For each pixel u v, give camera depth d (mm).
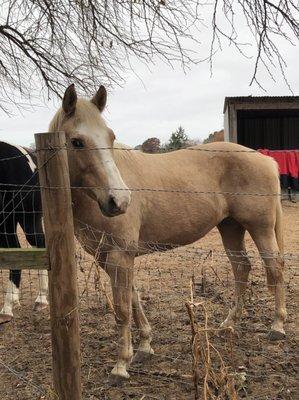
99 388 3150
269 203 4109
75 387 2355
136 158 3709
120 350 3307
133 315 3688
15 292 4859
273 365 3418
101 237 3326
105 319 4461
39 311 4965
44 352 3834
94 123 3039
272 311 4621
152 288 5375
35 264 2299
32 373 3420
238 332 4039
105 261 3430
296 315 4512
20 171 4906
